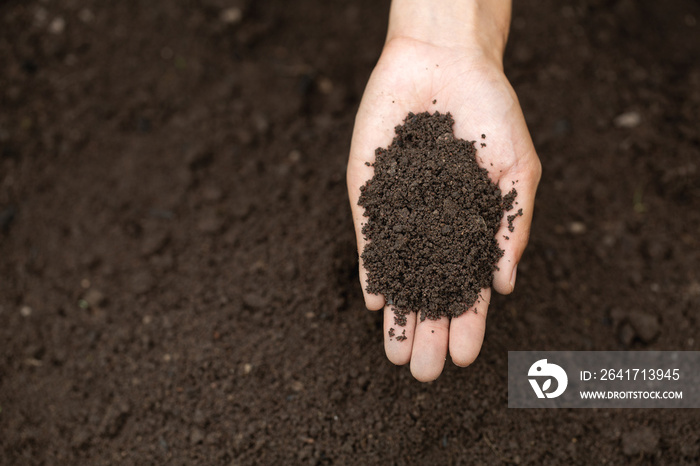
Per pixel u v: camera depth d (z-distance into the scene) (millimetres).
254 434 623
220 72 759
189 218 703
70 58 757
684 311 659
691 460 618
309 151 721
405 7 633
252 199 702
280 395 629
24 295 685
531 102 730
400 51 621
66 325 671
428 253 590
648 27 763
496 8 636
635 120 722
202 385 638
